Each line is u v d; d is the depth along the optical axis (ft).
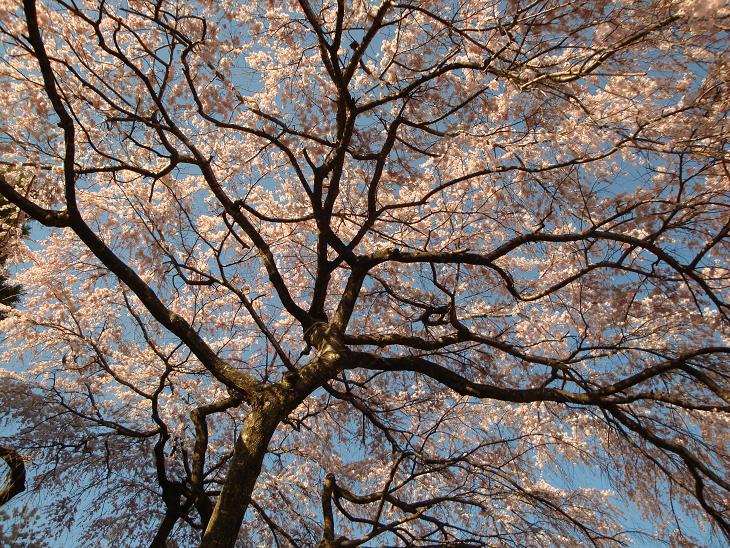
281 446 29.43
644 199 22.31
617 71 17.74
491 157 20.67
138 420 27.53
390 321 29.17
